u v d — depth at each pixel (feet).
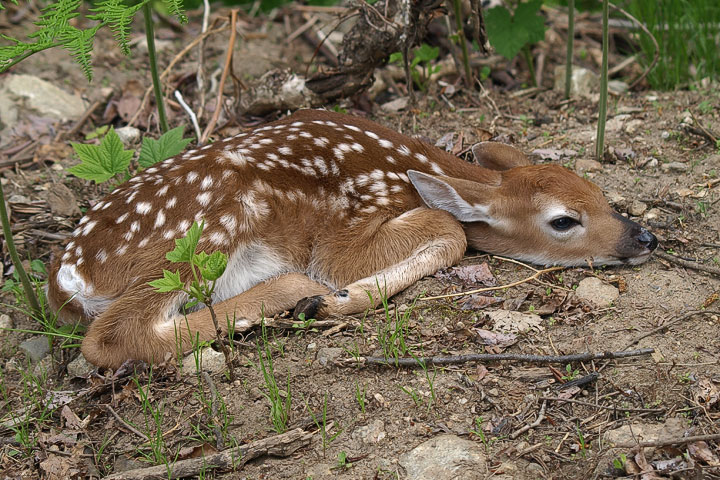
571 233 26.58
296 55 44.04
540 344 24.06
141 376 24.44
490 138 34.45
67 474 22.11
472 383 22.94
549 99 38.47
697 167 31.37
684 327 23.97
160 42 44.88
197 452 22.20
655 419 21.36
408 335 24.81
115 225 25.39
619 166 32.12
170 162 26.81
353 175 27.25
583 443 20.75
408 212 27.68
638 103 37.35
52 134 37.96
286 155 26.58
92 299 25.38
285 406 22.84
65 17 24.44
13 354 27.25
